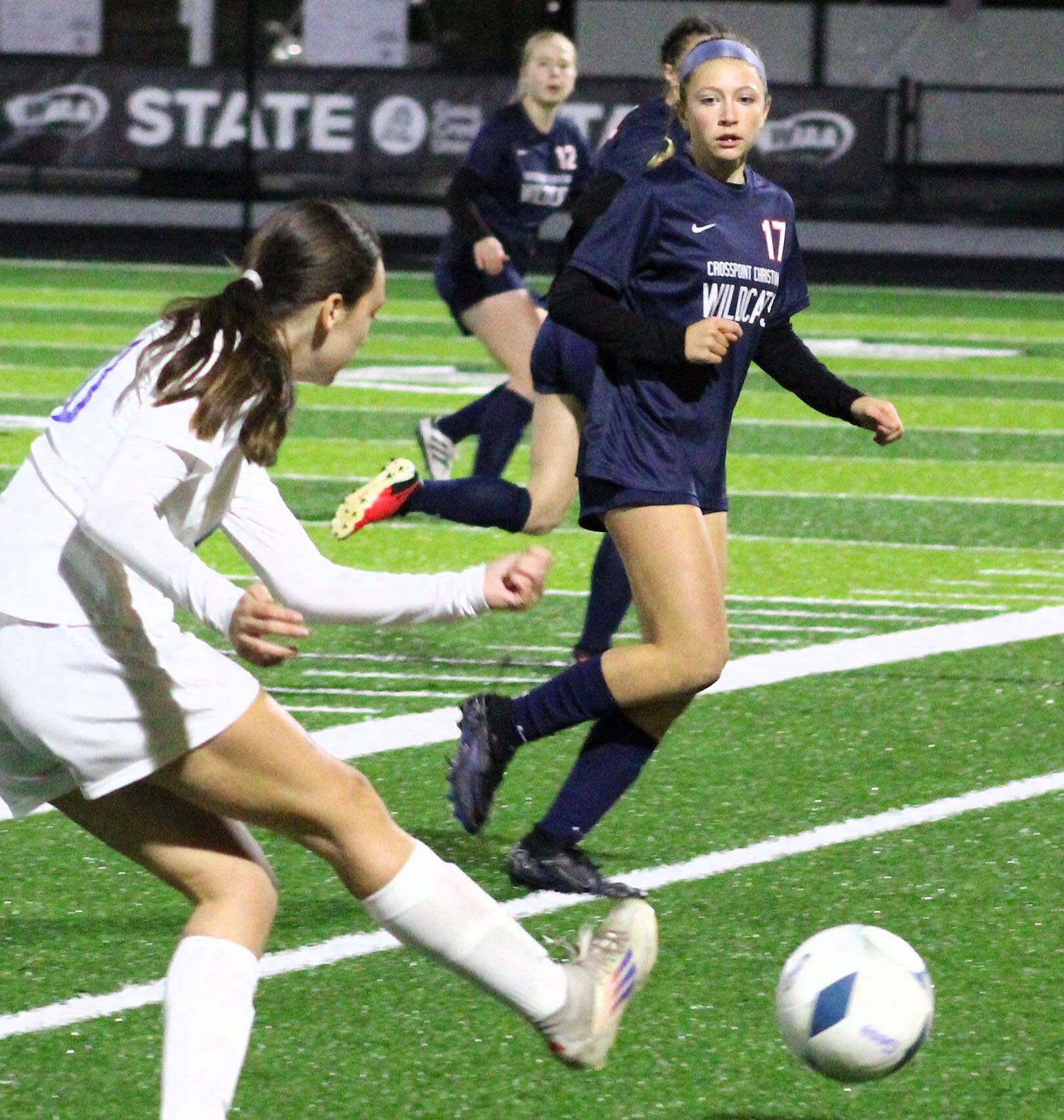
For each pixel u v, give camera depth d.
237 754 10.73
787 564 30.83
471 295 32.66
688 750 20.58
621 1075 12.95
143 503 10.01
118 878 16.69
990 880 16.72
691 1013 13.93
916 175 81.88
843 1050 11.68
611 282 15.09
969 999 14.22
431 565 30.50
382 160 77.81
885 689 23.14
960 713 22.17
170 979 10.79
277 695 22.81
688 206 15.15
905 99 80.31
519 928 11.30
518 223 33.38
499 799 19.08
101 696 10.56
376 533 32.94
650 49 88.75
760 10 88.44
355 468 38.75
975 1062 13.16
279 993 14.24
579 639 25.84
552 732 15.87
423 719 21.91
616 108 76.44
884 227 81.56
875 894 16.34
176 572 9.90
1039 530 33.91
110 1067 12.96
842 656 24.77
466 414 33.22
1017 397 50.59
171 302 10.70
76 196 82.75
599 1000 11.54
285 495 35.62
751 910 15.98
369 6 86.81
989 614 27.42
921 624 26.75
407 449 41.38
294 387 10.59
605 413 15.34
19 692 10.62
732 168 15.35
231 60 86.88
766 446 43.00
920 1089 12.77
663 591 15.19
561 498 19.00
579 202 18.52
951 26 87.81
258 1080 12.80
